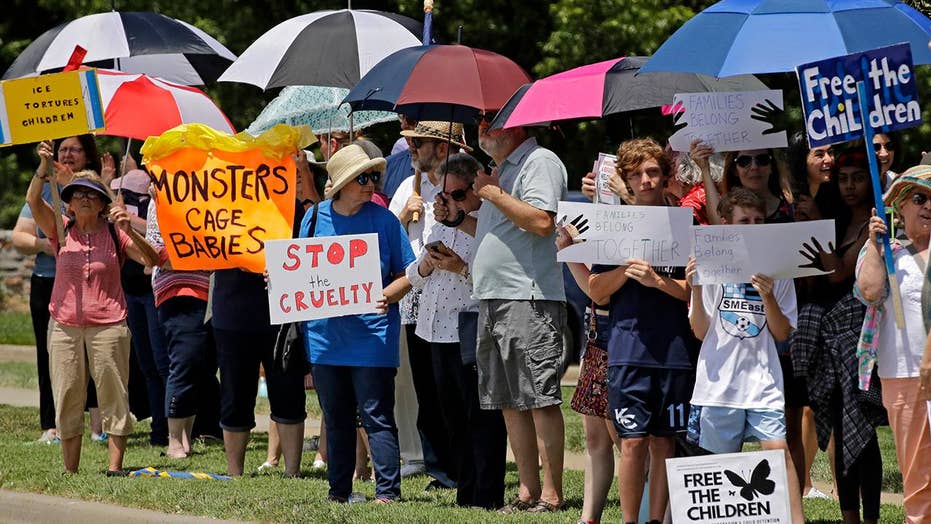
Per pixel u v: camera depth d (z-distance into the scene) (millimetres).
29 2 72312
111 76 26688
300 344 21797
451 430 22062
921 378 16281
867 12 17734
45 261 29906
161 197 22891
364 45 25422
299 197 24828
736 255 16719
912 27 17625
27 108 23562
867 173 18766
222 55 30078
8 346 52281
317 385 21312
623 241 17656
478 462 21266
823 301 18422
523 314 20094
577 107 19516
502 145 20734
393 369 21516
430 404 23984
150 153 22828
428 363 23891
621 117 22422
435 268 21047
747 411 17125
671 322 17766
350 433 21438
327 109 27719
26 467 25625
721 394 17062
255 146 22875
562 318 20562
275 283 20672
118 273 24531
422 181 23984
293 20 26562
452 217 21547
